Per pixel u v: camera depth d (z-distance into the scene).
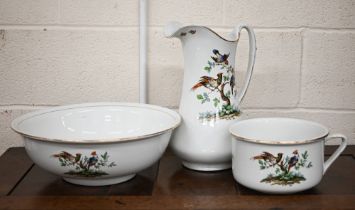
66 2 0.86
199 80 0.72
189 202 0.62
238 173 0.65
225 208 0.60
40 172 0.74
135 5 0.86
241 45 0.88
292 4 0.86
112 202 0.62
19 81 0.89
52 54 0.88
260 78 0.89
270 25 0.87
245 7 0.86
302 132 0.71
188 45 0.72
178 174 0.74
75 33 0.87
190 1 0.86
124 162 0.64
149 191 0.66
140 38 0.86
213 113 0.71
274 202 0.62
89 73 0.89
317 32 0.87
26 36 0.87
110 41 0.87
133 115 0.81
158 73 0.89
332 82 0.89
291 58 0.88
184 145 0.73
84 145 0.61
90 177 0.65
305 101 0.90
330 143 0.91
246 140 0.63
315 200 0.62
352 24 0.87
